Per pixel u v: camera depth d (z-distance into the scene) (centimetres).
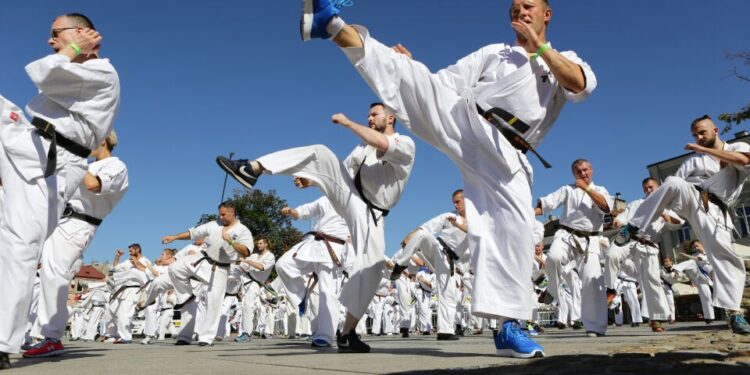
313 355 382
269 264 1133
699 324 1143
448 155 330
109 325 1097
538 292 1103
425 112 314
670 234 2870
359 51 295
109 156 467
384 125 462
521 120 324
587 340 507
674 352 248
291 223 3744
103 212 460
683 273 1365
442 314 773
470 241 320
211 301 738
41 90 330
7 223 312
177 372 252
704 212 508
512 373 196
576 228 688
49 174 317
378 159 410
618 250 735
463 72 347
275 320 1989
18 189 318
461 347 464
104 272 5116
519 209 307
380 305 1742
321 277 584
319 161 432
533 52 328
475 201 328
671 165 3122
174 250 1315
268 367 271
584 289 657
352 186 445
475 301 306
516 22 324
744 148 523
